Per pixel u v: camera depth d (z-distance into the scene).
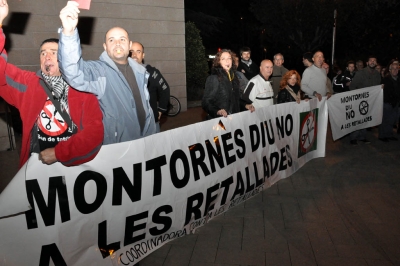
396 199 4.90
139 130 3.16
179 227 3.55
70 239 2.68
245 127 4.44
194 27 13.92
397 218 4.34
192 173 3.61
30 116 2.65
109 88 2.90
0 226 2.38
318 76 6.56
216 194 4.00
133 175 3.01
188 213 3.63
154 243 3.34
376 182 5.50
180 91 11.49
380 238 3.88
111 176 2.86
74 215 2.68
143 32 10.32
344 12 20.84
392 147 7.45
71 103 2.70
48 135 2.71
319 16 21.83
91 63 2.84
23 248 2.48
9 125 5.61
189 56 13.64
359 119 7.29
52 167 2.54
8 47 8.11
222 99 4.51
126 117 3.01
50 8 8.57
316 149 6.58
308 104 5.96
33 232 2.51
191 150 3.60
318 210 4.54
